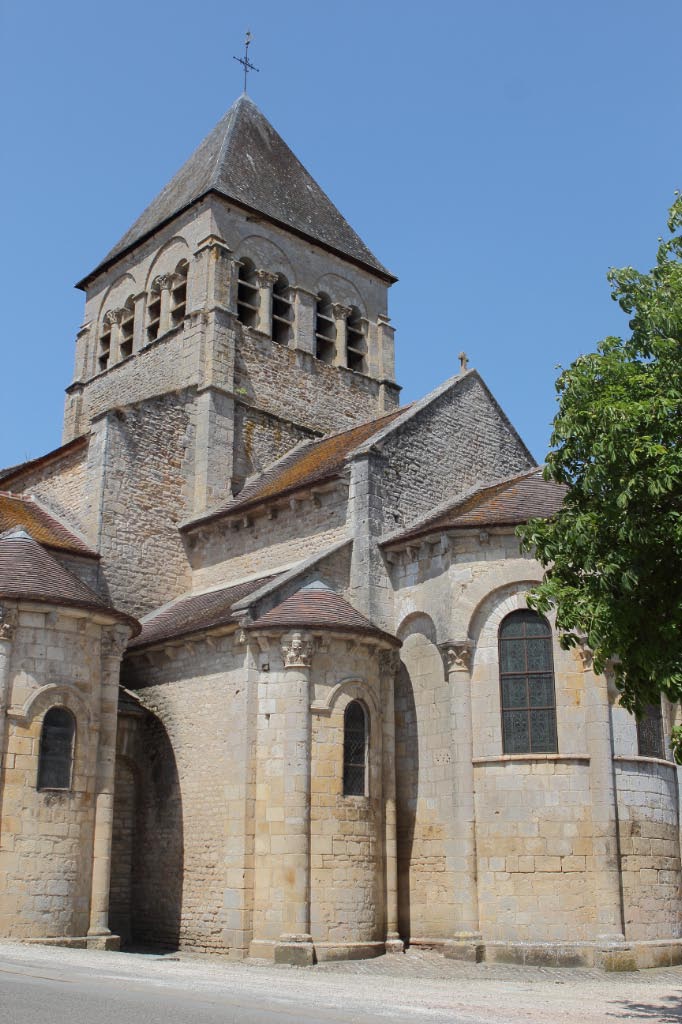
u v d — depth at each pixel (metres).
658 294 15.51
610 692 22.78
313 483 26.83
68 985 13.64
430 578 24.52
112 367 37.78
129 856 24.80
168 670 25.55
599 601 14.74
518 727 22.91
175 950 22.83
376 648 23.72
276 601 23.67
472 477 29.30
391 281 41.09
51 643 22.08
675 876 22.92
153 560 29.97
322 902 21.36
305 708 22.20
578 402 15.61
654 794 22.91
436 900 22.70
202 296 34.47
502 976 19.97
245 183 37.31
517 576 23.45
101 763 22.36
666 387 14.83
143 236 38.09
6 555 23.00
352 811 22.28
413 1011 13.30
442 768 23.33
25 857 20.67
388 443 26.91
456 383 29.78
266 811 21.92
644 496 14.27
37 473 32.50
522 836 22.05
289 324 37.00
